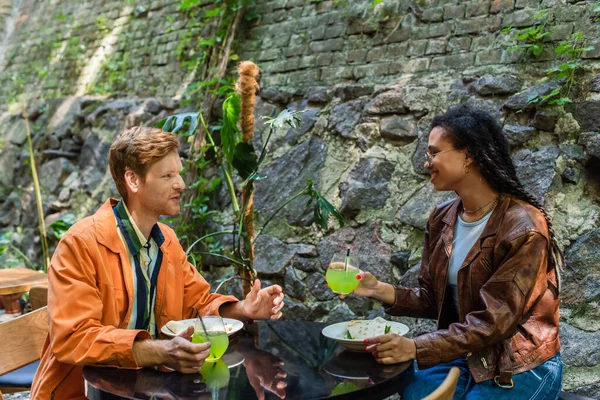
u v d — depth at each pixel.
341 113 3.48
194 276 2.24
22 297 4.33
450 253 2.17
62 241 1.92
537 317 2.02
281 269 3.51
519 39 2.92
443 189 2.14
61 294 1.85
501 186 2.08
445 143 2.10
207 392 1.61
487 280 2.02
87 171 4.89
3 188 5.53
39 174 5.26
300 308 3.41
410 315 2.33
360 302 3.21
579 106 2.73
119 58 5.03
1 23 6.29
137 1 5.05
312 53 3.75
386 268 3.15
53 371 1.91
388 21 3.47
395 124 3.26
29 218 5.20
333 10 3.72
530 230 1.95
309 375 1.75
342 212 3.34
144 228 2.03
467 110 2.13
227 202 3.85
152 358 1.75
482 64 3.08
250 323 2.29
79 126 5.05
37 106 5.49
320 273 3.38
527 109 2.86
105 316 1.94
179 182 2.01
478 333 1.89
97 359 1.77
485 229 2.06
